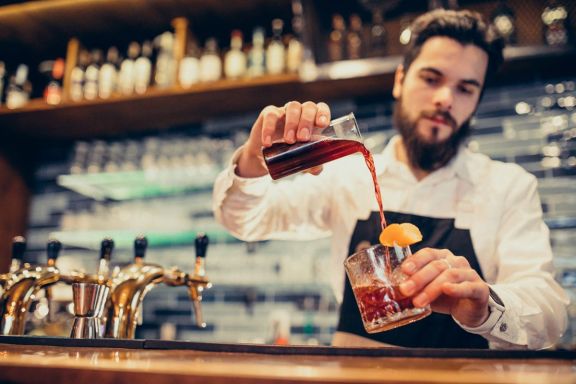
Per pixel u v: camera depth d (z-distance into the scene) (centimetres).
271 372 58
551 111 262
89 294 107
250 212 148
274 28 285
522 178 158
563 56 231
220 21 293
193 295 127
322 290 291
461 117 159
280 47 283
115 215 326
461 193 159
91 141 337
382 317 94
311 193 168
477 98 164
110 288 117
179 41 280
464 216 155
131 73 295
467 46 156
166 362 68
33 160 347
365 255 97
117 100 279
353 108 292
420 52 162
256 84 260
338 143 108
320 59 266
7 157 330
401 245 96
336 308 286
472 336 142
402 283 92
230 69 287
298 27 255
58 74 306
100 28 299
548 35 250
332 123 109
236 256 303
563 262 244
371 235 159
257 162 134
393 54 271
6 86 321
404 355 84
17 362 64
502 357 84
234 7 280
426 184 161
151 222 313
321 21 269
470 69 156
